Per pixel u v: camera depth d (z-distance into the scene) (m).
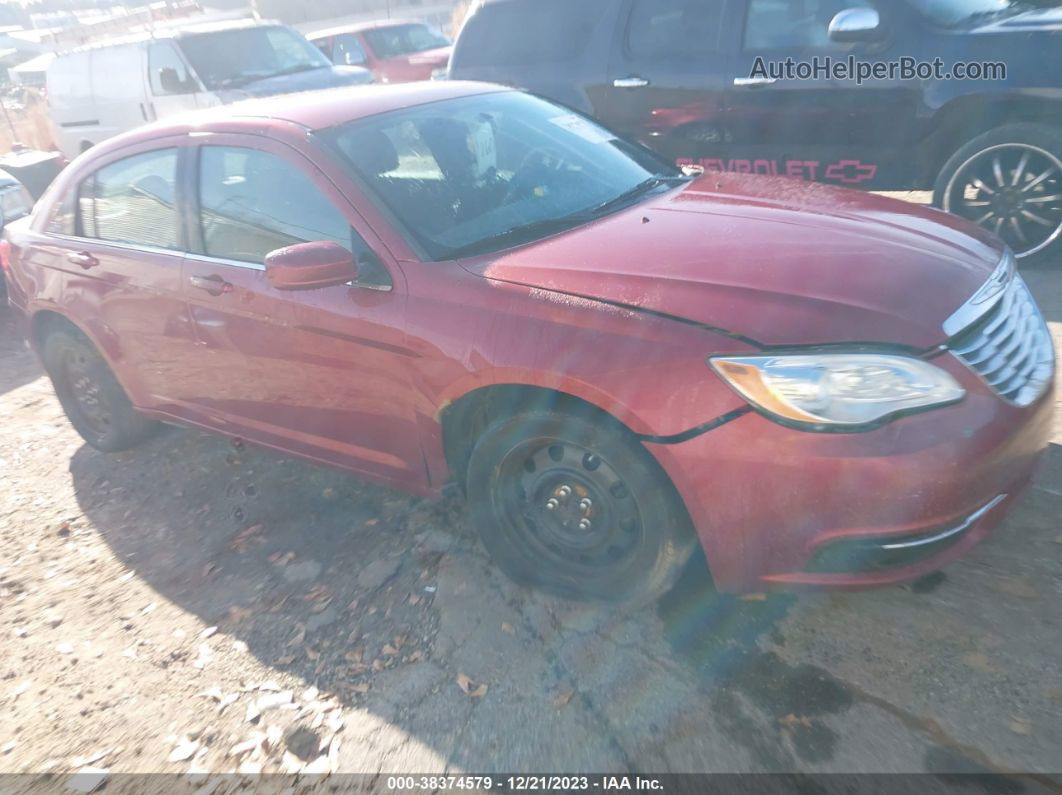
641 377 2.50
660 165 4.05
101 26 34.53
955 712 2.40
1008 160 5.30
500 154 3.61
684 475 2.48
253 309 3.42
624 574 2.82
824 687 2.55
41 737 2.78
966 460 2.33
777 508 2.41
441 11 27.69
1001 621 2.69
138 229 3.96
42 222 4.49
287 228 3.36
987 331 2.57
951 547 2.46
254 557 3.62
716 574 2.60
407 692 2.75
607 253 2.90
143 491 4.34
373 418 3.27
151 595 3.48
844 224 3.03
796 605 2.87
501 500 2.99
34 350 4.76
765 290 2.57
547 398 2.74
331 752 2.57
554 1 6.71
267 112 3.64
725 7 5.95
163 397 4.18
